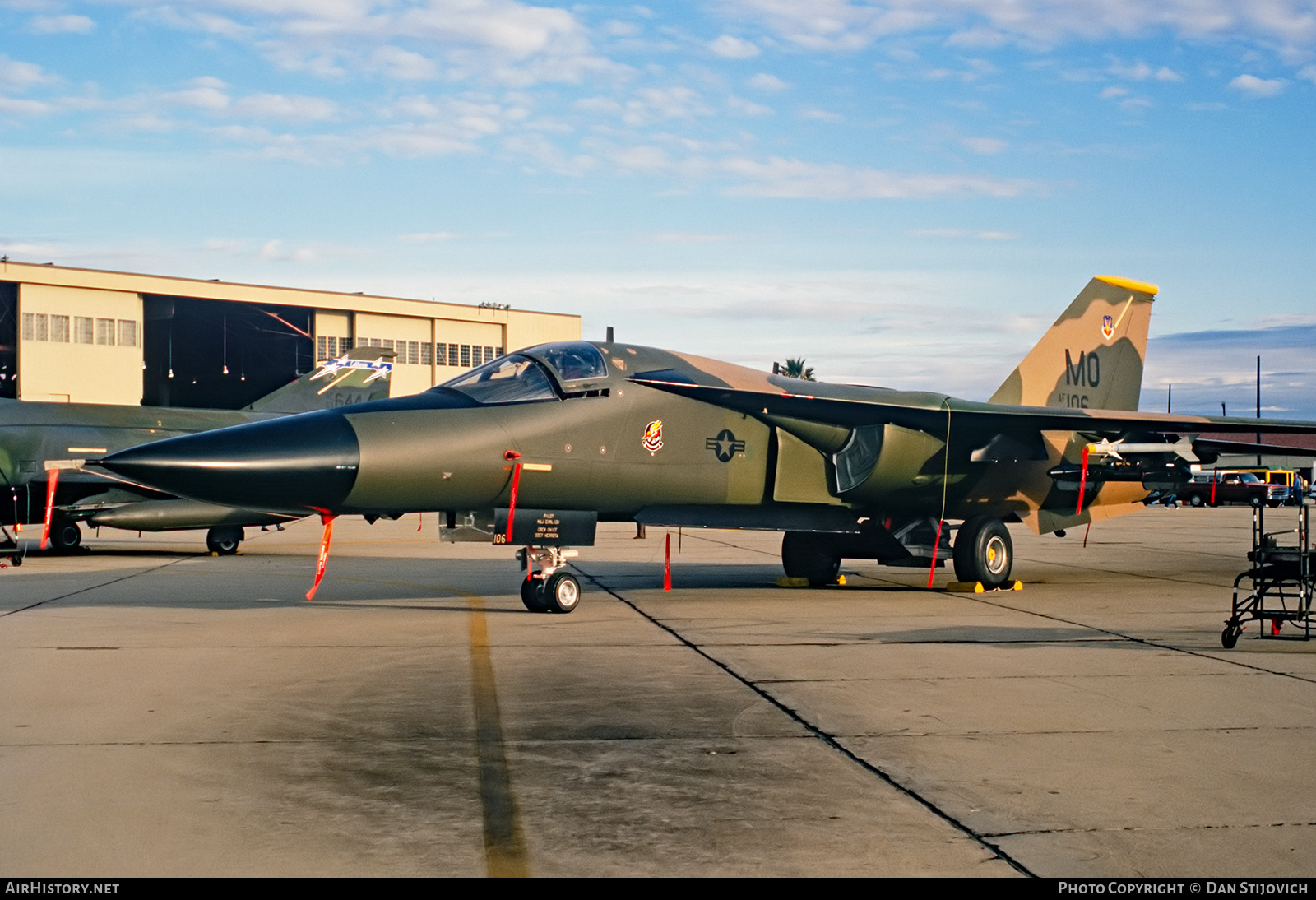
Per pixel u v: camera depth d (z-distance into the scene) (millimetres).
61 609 13203
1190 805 5605
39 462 22828
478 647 10391
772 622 12203
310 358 58562
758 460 14789
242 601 14234
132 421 24797
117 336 51000
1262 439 55719
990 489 16141
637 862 4816
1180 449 16391
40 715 7508
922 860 4848
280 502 11500
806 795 5770
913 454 15234
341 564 20797
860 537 16219
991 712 7617
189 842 5047
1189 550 25156
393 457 11805
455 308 61406
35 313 48938
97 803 5594
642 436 13656
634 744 6797
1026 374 18906
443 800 5672
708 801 5664
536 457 12758
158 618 12352
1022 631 11500
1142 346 20781
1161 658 9781
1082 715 7543
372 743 6809
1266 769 6230
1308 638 10734
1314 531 30391
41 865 4750
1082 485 16203
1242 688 8445
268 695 8172
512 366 13375
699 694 8219
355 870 4707
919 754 6543
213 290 52844
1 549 20266
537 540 13156
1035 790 5852
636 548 25938
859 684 8586
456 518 13172
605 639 10875
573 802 5648
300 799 5680
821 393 15469
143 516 22141
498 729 7176
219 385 59031
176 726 7199
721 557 22984
